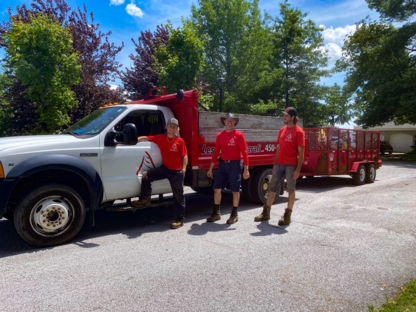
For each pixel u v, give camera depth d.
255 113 21.67
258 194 7.36
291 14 25.83
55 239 4.65
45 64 9.77
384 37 27.33
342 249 4.52
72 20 15.15
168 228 5.63
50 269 3.83
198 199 8.55
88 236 5.18
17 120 11.62
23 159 4.46
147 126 6.18
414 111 24.31
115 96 13.55
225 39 20.42
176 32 12.87
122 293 3.24
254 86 21.62
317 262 4.06
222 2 20.03
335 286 3.43
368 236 5.11
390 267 3.94
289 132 5.76
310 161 10.45
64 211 4.70
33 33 9.49
